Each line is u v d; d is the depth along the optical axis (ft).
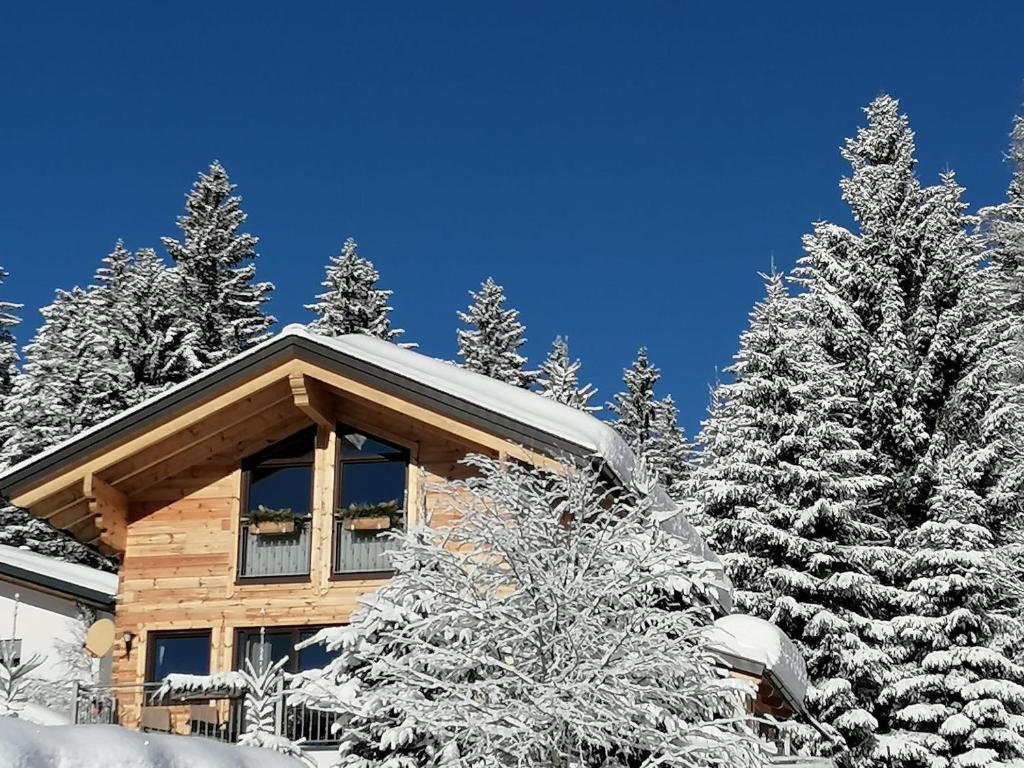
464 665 39.60
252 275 147.02
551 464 55.98
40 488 63.41
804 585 95.55
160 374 127.44
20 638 74.69
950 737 90.33
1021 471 104.73
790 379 106.01
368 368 61.26
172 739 26.99
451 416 59.98
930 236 120.26
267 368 62.44
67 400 127.75
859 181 128.47
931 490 107.76
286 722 52.60
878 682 92.12
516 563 41.06
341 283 154.71
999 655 90.84
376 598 43.24
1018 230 138.72
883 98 131.64
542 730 37.93
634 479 47.21
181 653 63.10
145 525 64.95
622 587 40.45
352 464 64.03
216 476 65.26
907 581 100.07
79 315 146.41
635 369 172.55
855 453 103.96
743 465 101.14
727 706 41.88
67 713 56.85
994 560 94.94
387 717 41.16
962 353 112.68
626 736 38.63
